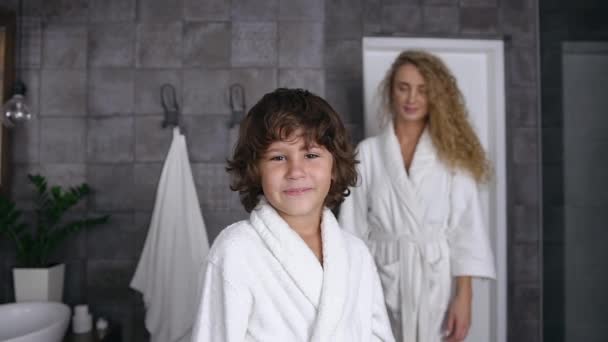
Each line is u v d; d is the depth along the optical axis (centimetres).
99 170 188
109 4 189
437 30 207
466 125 156
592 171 166
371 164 153
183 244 178
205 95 188
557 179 193
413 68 150
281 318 82
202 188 186
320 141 87
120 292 188
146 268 179
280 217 87
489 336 215
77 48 189
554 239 198
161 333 176
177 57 188
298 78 188
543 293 208
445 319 147
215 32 189
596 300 164
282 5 189
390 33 204
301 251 85
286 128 84
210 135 187
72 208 187
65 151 188
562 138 188
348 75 201
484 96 217
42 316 156
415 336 139
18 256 175
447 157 149
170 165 182
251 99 187
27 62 188
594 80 163
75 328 175
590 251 167
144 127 188
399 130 158
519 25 212
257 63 188
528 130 213
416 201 145
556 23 191
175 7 189
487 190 216
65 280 188
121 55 189
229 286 80
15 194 187
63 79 188
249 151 89
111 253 188
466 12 209
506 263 215
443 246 146
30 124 188
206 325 81
